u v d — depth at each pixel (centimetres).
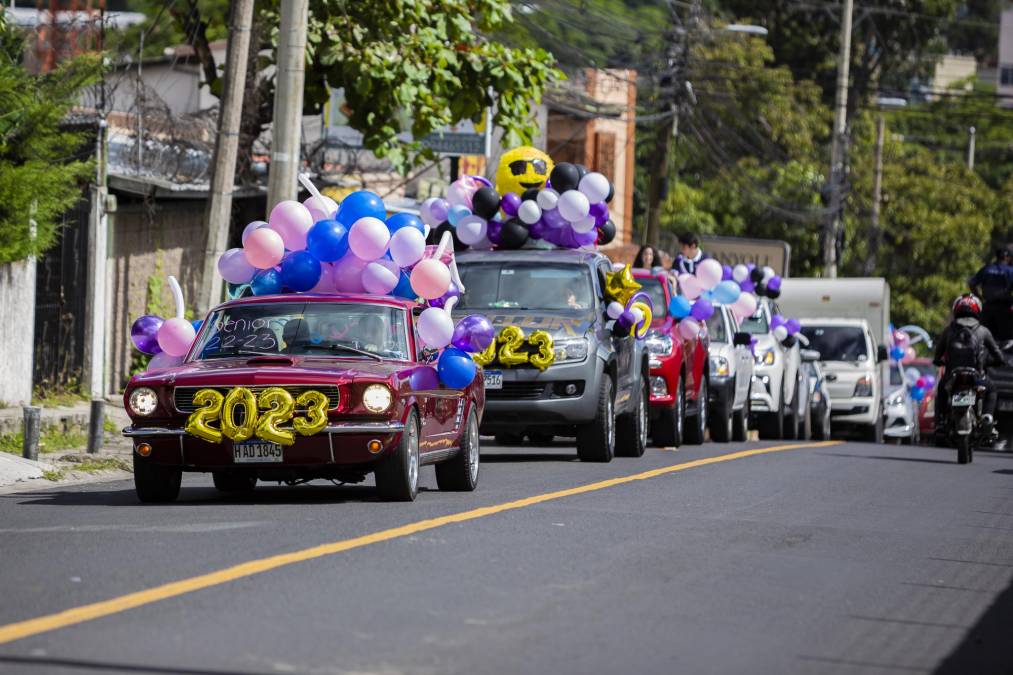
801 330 8412
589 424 4288
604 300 4531
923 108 19362
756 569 2384
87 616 1833
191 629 1777
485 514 2869
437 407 3175
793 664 1738
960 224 15112
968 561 2630
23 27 5059
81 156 5372
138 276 6009
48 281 5259
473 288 4456
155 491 3036
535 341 4178
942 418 5341
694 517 3012
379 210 3472
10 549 2356
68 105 4519
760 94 13988
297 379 2880
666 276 5544
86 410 4888
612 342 4453
